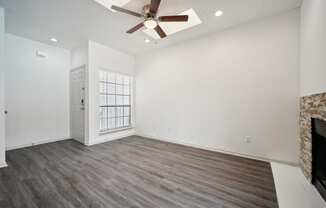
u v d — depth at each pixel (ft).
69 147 12.17
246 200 5.69
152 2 6.63
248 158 9.85
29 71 12.37
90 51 12.67
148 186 6.64
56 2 7.75
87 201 5.62
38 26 10.25
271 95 9.14
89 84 12.66
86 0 7.63
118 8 7.31
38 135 12.92
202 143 11.93
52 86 13.73
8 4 7.86
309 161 6.90
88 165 8.79
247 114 9.94
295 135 8.51
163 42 13.04
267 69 9.23
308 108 6.93
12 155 10.32
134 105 16.92
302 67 7.79
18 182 6.93
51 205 5.41
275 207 5.32
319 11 5.82
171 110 13.82
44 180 7.11
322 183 5.91
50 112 13.62
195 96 12.25
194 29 10.73
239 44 10.16
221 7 8.26
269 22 9.11
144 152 11.07
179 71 13.16
